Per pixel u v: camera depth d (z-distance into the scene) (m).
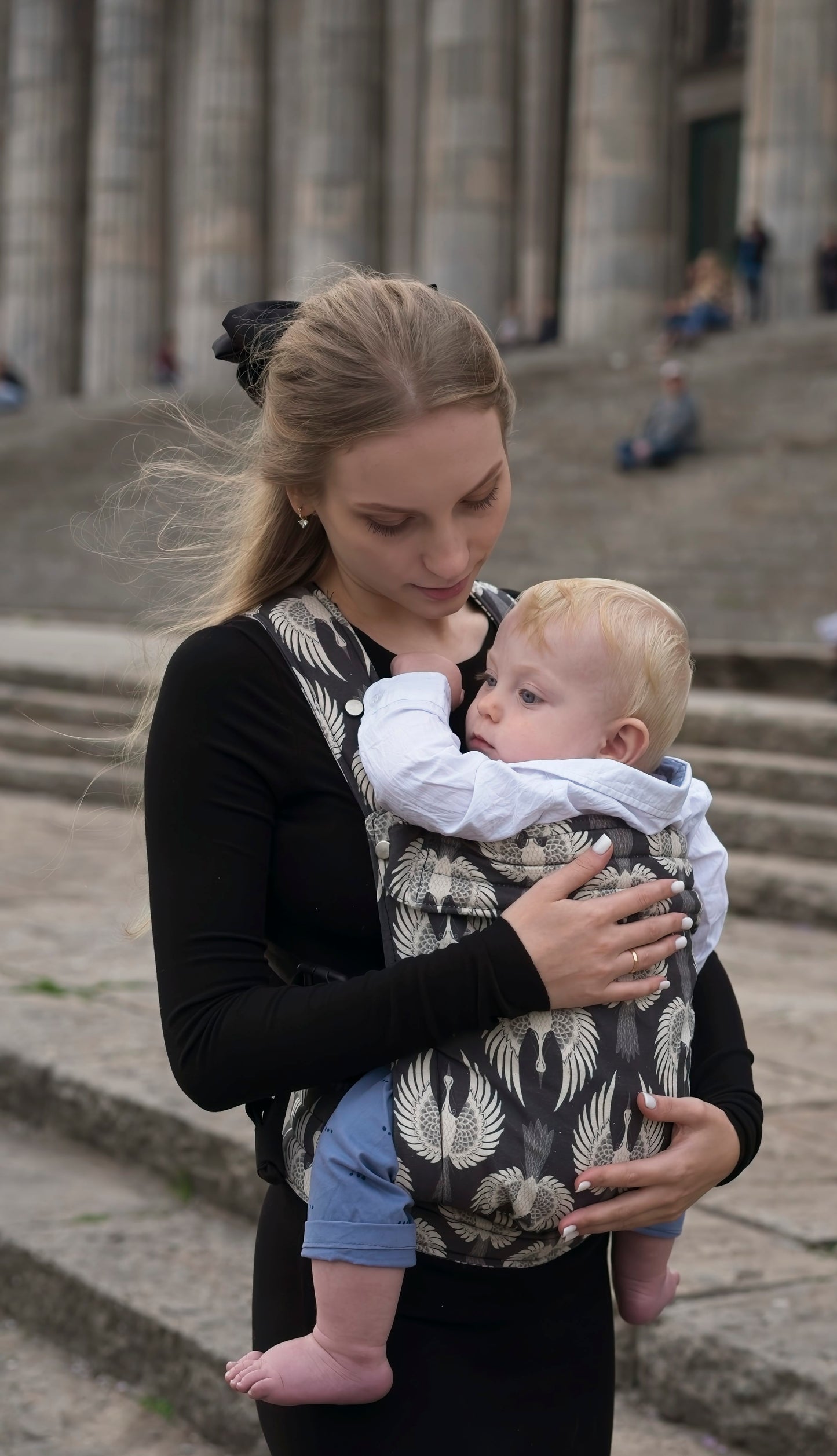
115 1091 4.26
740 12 29.25
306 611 1.78
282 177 32.56
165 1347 3.33
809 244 21.98
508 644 1.78
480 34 26.53
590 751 1.74
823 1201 3.48
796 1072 4.47
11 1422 3.29
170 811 1.69
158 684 1.99
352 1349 1.66
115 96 33.22
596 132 24.77
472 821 1.64
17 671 12.40
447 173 26.84
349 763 1.70
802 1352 2.79
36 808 10.25
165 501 2.00
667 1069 1.72
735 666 10.28
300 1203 1.77
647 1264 1.92
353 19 29.08
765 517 14.44
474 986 1.61
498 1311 1.71
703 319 19.81
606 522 15.27
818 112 21.92
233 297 31.48
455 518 1.69
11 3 38.25
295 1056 1.61
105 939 6.26
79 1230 3.82
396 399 1.61
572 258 25.23
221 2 31.27
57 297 35.59
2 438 24.88
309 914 1.72
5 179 38.38
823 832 7.28
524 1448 1.72
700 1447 2.86
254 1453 3.13
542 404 19.06
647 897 1.68
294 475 1.70
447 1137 1.62
